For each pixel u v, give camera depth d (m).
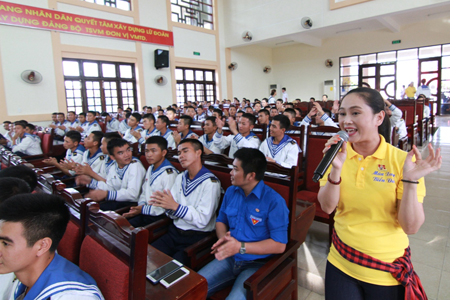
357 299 0.87
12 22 6.00
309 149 2.31
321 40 11.02
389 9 6.57
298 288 1.65
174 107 7.65
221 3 10.19
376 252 0.83
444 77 8.98
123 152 2.04
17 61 6.14
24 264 0.73
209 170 1.65
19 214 0.71
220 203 1.62
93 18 7.11
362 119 0.78
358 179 0.84
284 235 1.20
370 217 0.83
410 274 0.82
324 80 11.33
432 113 6.20
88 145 2.55
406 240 0.85
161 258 1.04
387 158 0.81
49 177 1.33
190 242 1.50
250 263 1.26
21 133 4.21
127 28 7.73
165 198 1.42
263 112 3.40
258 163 1.21
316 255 1.88
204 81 10.09
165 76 8.71
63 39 6.73
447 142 5.18
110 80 7.72
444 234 2.06
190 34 9.32
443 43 8.77
